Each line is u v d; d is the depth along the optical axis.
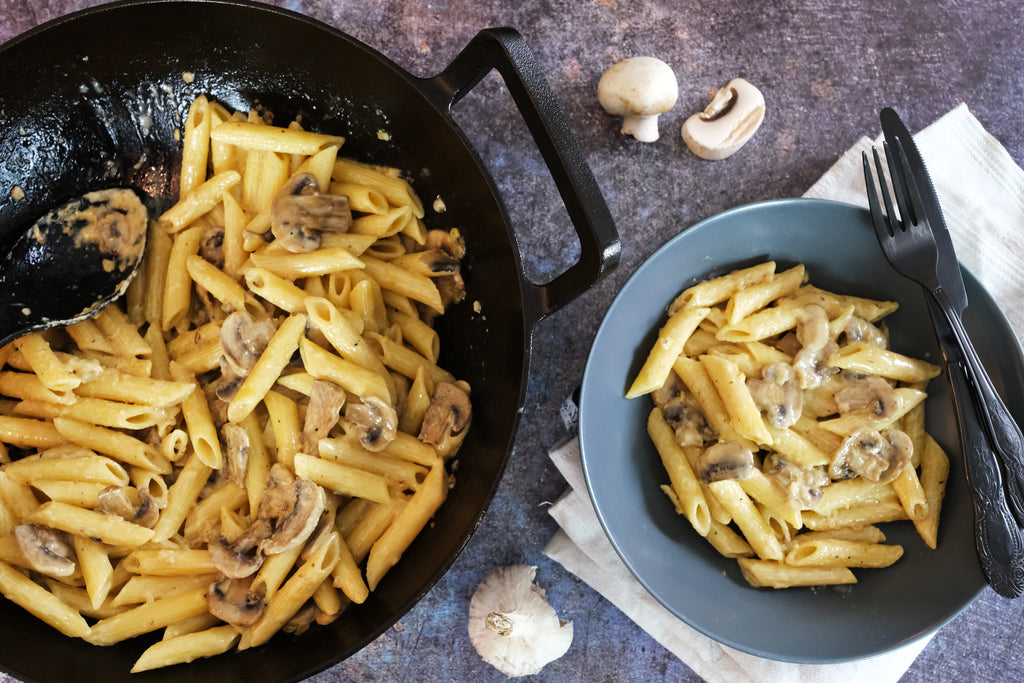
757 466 0.56
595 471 0.54
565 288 0.49
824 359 0.55
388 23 0.60
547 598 0.60
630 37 0.61
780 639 0.55
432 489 0.53
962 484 0.55
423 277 0.56
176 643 0.51
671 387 0.56
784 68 0.62
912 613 0.55
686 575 0.56
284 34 0.54
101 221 0.55
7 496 0.52
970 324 0.55
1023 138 0.62
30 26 0.59
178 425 0.54
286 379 0.53
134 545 0.51
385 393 0.53
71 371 0.52
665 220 0.61
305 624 0.53
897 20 0.62
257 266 0.53
